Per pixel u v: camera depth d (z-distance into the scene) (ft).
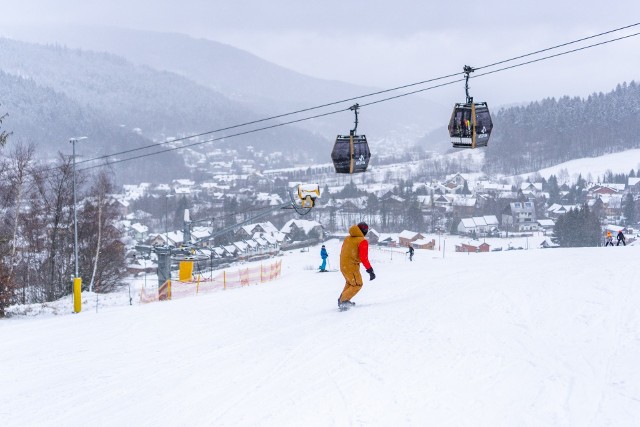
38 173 147.23
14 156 143.33
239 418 22.20
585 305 32.76
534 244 396.57
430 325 32.35
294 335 35.04
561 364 23.91
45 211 150.61
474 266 66.59
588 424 18.34
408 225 508.94
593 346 25.66
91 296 110.42
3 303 82.84
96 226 156.97
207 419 22.54
